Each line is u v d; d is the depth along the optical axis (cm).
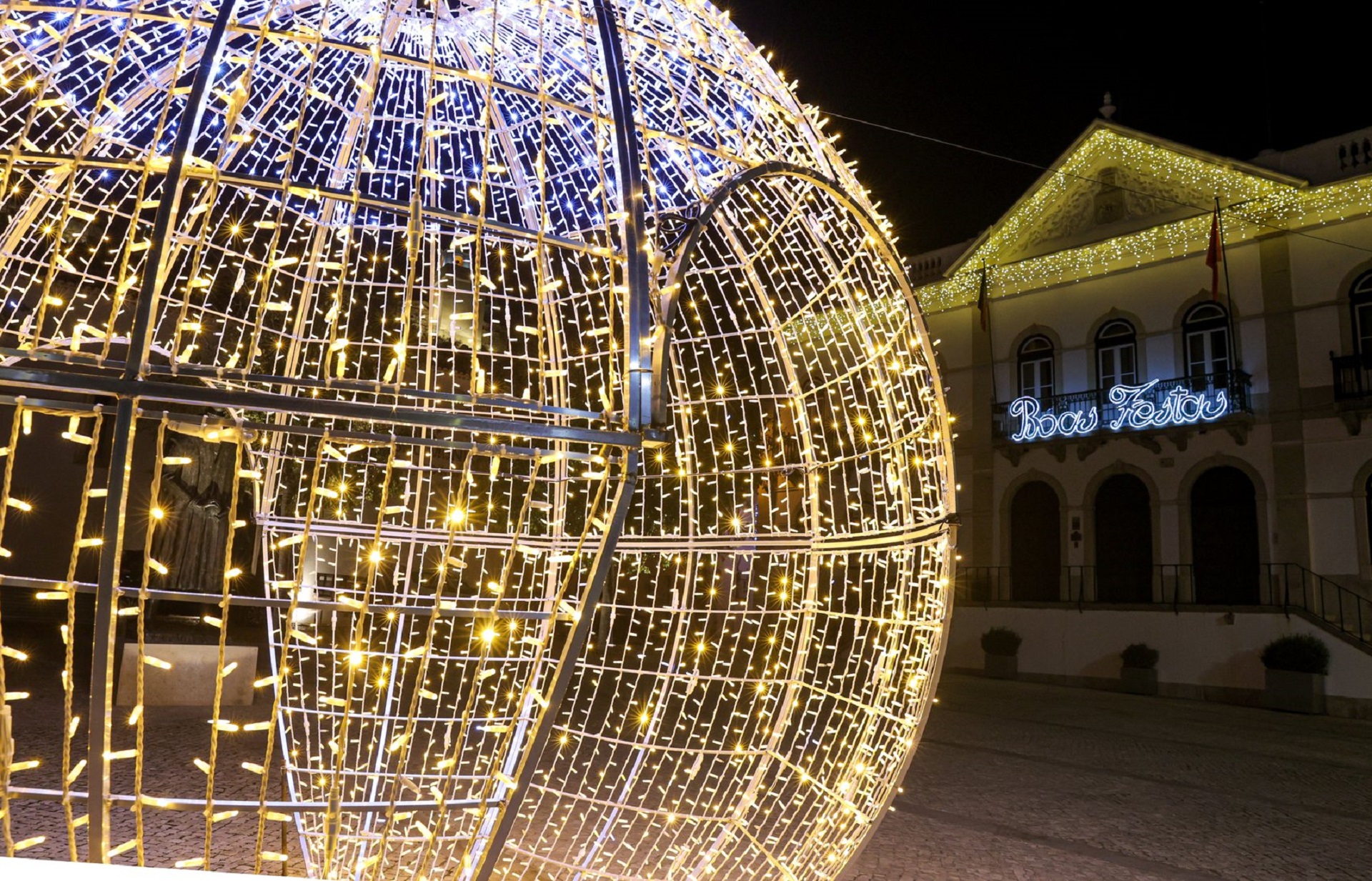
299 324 452
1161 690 1587
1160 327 1752
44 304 213
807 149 333
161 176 364
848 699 379
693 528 467
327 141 431
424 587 825
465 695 856
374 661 873
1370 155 1555
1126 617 1648
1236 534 1633
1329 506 1530
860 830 345
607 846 462
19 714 722
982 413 1967
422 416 199
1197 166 1723
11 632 1259
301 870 392
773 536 434
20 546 1459
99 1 290
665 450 485
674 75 314
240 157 407
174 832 449
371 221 459
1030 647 1770
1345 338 1541
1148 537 1733
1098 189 1859
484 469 768
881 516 862
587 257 479
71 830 211
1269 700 1433
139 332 184
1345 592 1492
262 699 845
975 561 1931
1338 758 949
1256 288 1648
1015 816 602
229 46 332
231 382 226
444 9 373
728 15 320
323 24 229
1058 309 1894
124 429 182
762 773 396
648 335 218
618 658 1280
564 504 491
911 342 330
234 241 595
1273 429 1597
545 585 493
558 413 222
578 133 384
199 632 814
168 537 836
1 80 290
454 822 440
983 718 1115
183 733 690
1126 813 632
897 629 354
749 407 787
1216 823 616
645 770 682
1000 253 1983
